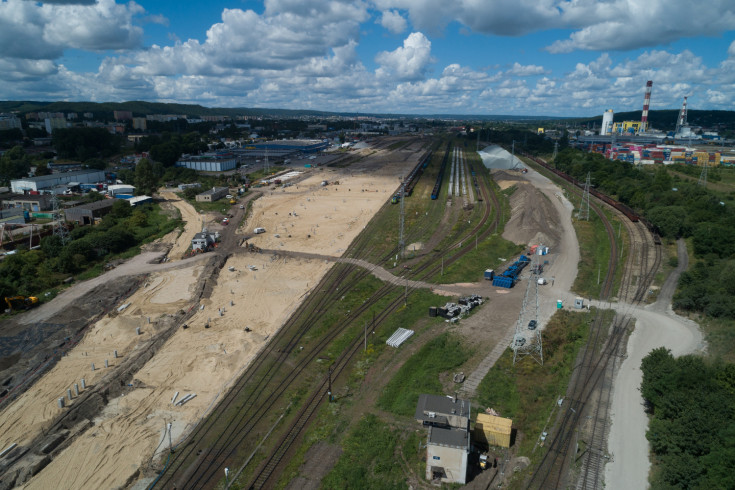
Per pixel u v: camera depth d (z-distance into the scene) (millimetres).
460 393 58375
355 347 71875
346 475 46062
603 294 87250
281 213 156750
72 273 103562
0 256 108500
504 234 126062
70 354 71938
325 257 114688
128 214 148375
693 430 44062
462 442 43875
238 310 87812
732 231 101125
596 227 130625
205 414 57688
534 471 45312
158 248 122062
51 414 57625
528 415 54031
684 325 73750
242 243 126688
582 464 45688
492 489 44156
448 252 115062
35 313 84562
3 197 164875
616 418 52219
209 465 49094
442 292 90312
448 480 44875
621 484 43156
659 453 46500
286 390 61969
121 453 51281
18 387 62906
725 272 81562
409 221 143750
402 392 59656
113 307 88562
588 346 67938
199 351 72625
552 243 117062
